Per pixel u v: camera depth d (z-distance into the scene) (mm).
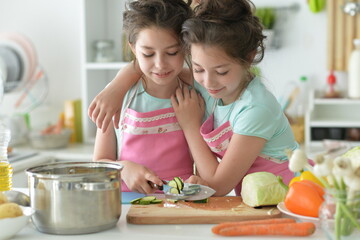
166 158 1499
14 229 978
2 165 1273
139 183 1279
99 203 1003
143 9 1290
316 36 2730
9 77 2797
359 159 1066
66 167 1131
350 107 2750
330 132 2576
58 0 3033
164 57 1306
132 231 1019
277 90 2783
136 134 1494
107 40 2801
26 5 3084
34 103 2963
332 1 2656
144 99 1510
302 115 2719
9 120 2795
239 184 1447
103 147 1548
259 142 1323
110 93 1416
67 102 2893
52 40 3068
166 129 1493
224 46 1205
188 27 1231
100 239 976
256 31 1309
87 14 2764
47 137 2670
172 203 1159
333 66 2689
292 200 1042
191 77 1514
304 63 2754
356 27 2646
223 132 1380
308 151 2412
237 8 1267
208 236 980
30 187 1025
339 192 891
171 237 977
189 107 1448
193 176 1274
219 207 1118
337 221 895
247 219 1055
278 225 972
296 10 2732
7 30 3129
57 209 992
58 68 3078
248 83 1375
